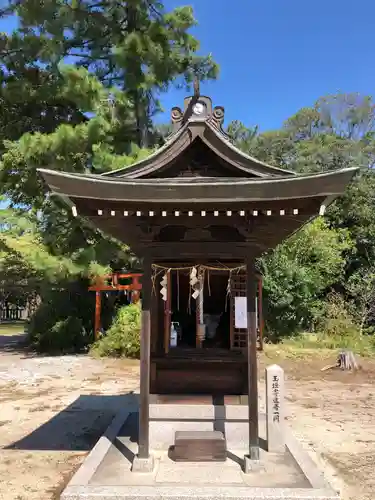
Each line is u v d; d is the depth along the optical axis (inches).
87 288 764.6
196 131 209.0
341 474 232.2
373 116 1254.3
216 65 751.1
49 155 551.5
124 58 634.8
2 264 677.9
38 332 773.9
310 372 548.7
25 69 652.1
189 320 284.7
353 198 935.0
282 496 180.7
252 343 216.4
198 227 220.1
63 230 683.4
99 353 661.9
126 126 667.4
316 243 787.4
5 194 713.0
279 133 1102.4
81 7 653.3
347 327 752.3
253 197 183.9
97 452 233.5
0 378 503.8
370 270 847.1
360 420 339.3
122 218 209.2
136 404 376.8
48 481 219.3
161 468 213.0
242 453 233.8
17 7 617.6
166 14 691.4
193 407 245.3
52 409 365.7
